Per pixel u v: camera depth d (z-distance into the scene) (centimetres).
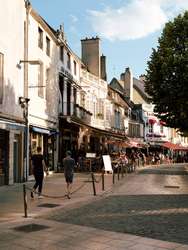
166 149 7012
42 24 2556
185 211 1238
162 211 1239
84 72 3791
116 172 3059
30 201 1448
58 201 1467
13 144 2028
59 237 901
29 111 2309
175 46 3234
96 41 4225
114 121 4922
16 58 2073
